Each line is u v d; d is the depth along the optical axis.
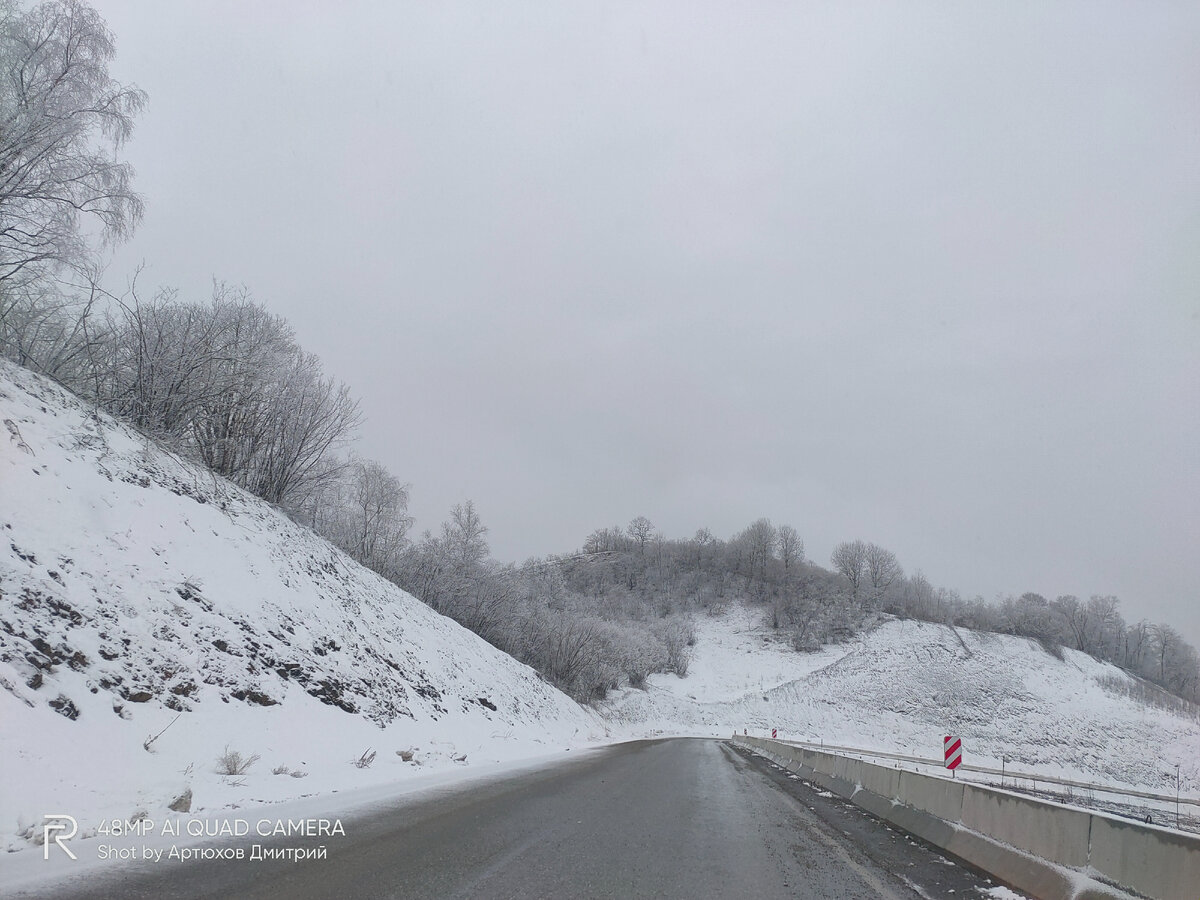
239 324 24.50
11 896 5.05
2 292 16.64
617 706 63.22
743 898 5.92
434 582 43.50
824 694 79.69
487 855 7.01
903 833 10.23
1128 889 5.55
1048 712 76.38
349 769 13.72
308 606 20.80
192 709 12.53
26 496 13.38
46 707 9.49
